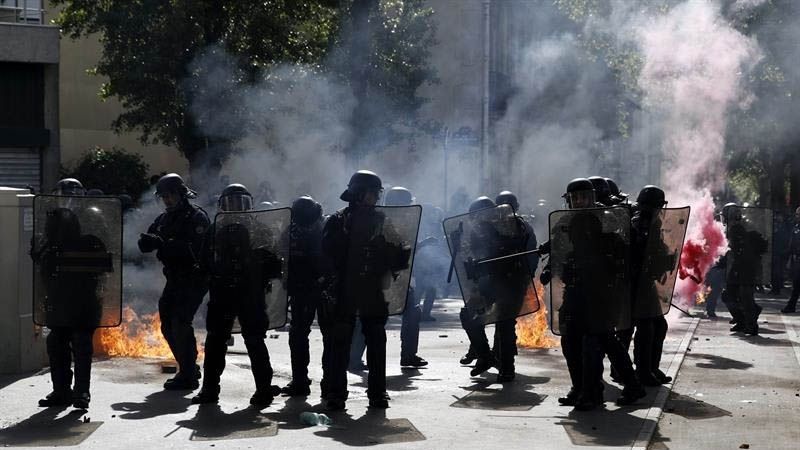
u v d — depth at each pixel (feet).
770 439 29.09
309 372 39.83
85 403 30.83
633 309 35.58
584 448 27.22
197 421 30.17
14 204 38.06
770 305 79.41
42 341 39.42
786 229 92.22
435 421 30.73
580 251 32.07
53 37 97.50
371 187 32.12
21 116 98.22
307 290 34.40
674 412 33.04
